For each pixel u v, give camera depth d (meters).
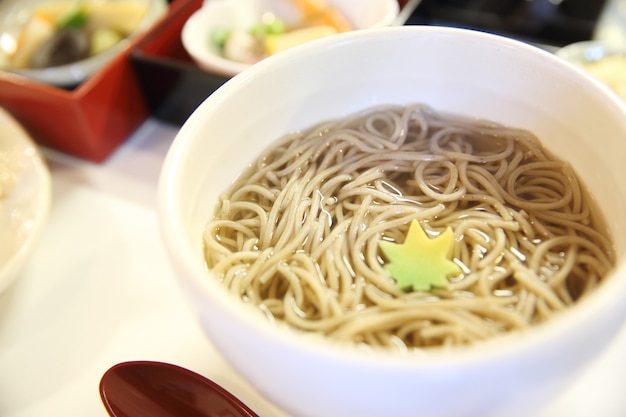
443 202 0.27
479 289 0.24
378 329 0.23
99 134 0.36
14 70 0.41
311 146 0.29
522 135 0.28
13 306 0.30
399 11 0.43
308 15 0.43
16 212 0.32
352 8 0.43
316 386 0.19
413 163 0.29
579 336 0.18
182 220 0.22
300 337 0.19
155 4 0.46
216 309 0.19
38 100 0.35
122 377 0.26
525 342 0.18
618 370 0.25
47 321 0.29
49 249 0.32
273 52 0.40
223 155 0.26
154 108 0.39
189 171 0.23
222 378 0.26
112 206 0.34
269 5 0.44
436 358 0.18
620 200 0.23
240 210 0.27
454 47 0.27
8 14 0.48
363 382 0.18
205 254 0.25
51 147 0.38
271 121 0.28
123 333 0.29
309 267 0.25
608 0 0.44
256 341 0.19
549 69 0.25
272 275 0.25
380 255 0.25
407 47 0.27
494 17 0.45
